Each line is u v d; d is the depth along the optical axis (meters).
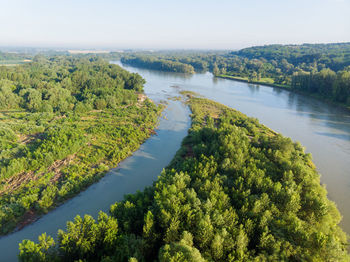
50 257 34.34
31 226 51.22
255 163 62.47
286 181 53.47
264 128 112.12
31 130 93.50
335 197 64.19
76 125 101.31
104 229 38.66
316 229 42.75
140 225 43.31
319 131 114.25
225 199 46.09
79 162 76.00
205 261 32.84
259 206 43.97
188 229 40.09
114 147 87.94
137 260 33.69
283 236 37.84
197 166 62.44
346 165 81.81
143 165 79.19
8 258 43.88
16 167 66.38
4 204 54.31
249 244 39.53
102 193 63.91
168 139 101.56
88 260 36.69
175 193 47.69
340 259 33.72
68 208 57.47
